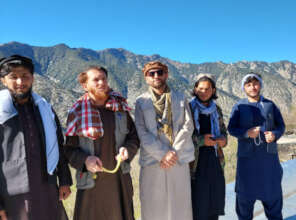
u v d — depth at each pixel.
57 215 2.58
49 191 2.52
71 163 2.85
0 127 2.33
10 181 2.32
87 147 2.87
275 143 3.62
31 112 2.54
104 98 2.98
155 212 3.26
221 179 3.55
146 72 3.37
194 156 3.44
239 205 3.79
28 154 2.42
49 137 2.54
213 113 3.64
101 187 2.87
